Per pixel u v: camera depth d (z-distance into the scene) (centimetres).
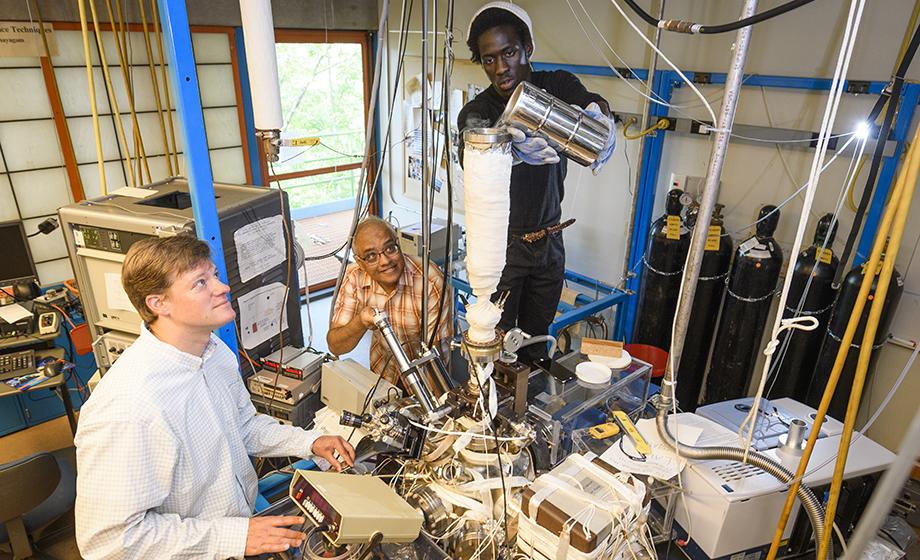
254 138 425
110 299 173
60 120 334
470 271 104
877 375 263
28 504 185
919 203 236
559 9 335
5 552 221
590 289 346
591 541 90
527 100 107
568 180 358
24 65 317
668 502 138
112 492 107
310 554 101
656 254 294
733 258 288
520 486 110
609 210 342
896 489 55
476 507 108
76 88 337
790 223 276
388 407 124
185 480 119
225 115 409
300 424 198
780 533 116
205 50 386
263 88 128
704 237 114
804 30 255
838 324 241
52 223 307
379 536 97
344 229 643
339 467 136
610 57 319
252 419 148
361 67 473
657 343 309
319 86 468
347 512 95
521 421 120
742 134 273
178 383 118
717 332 293
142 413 110
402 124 464
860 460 149
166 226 154
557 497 99
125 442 108
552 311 268
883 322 235
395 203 498
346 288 216
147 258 112
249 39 124
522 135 108
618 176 331
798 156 266
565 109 110
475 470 113
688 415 153
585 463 108
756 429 156
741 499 129
